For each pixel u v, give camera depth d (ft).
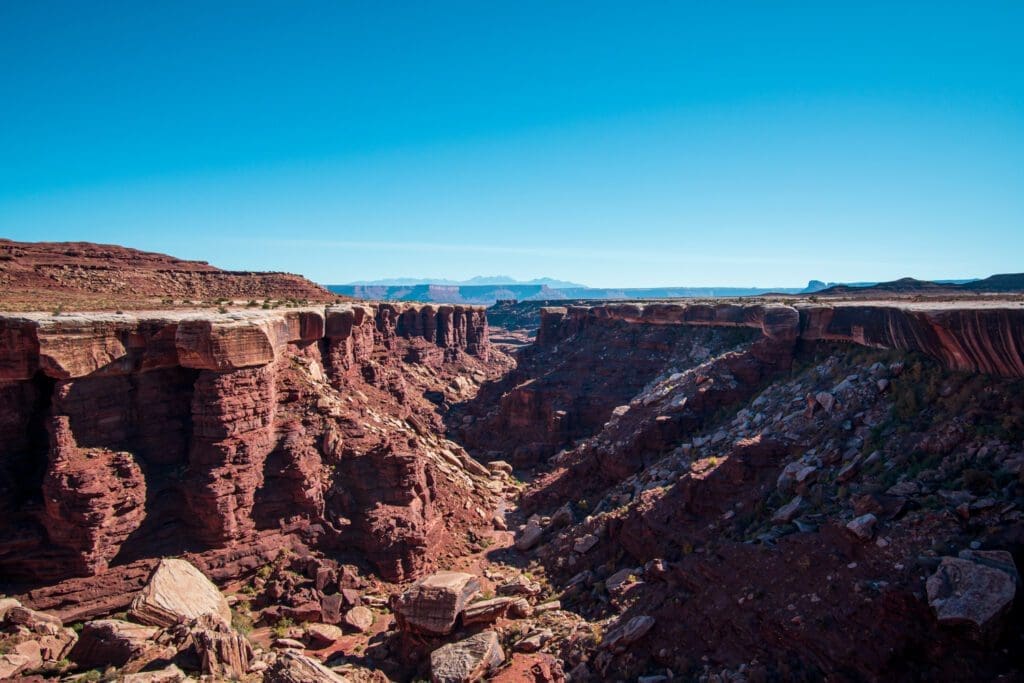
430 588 85.66
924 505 63.10
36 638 77.46
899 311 98.37
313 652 86.89
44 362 87.81
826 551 65.21
